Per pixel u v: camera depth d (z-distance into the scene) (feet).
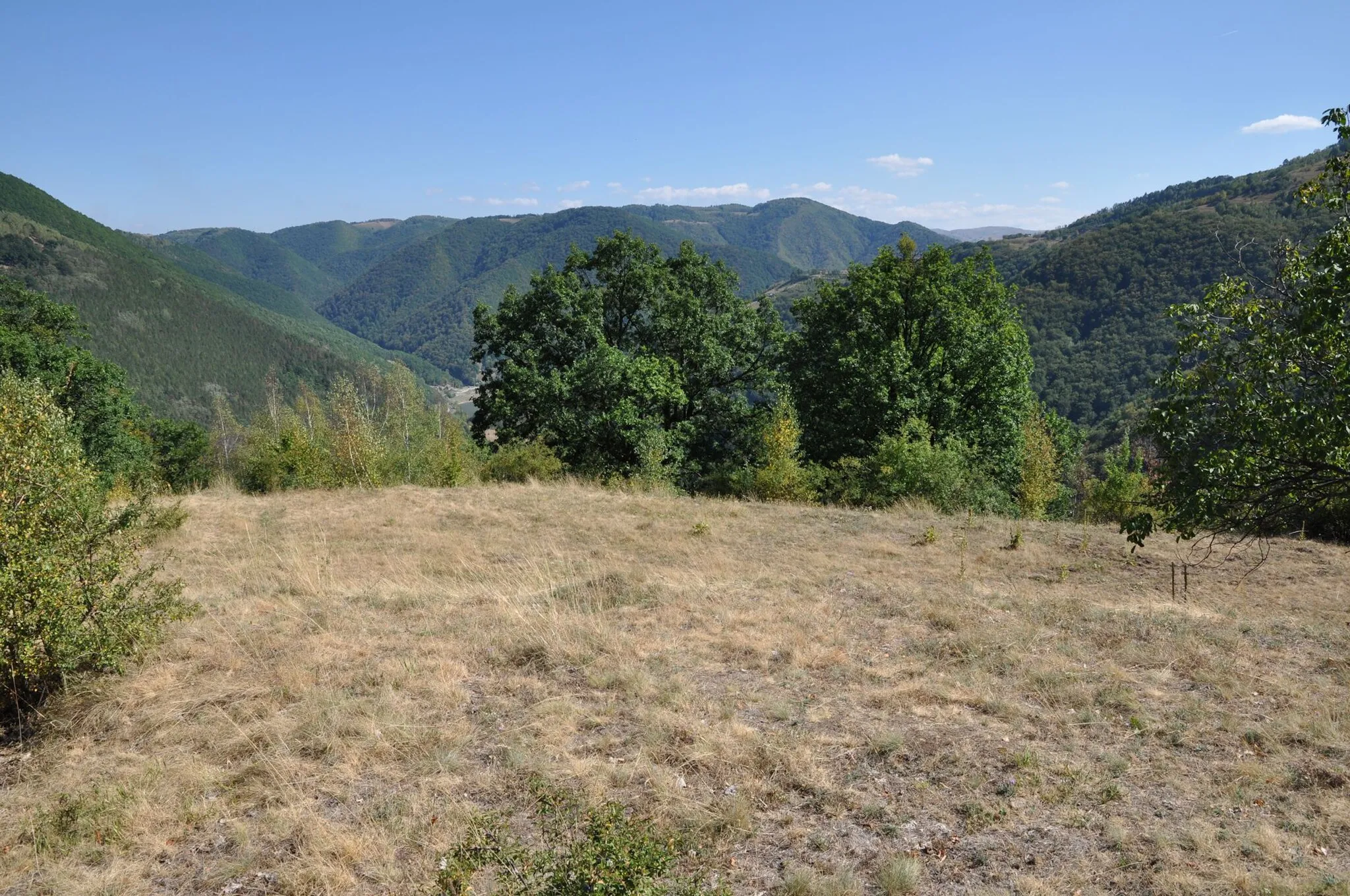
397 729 20.22
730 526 49.93
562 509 55.06
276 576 35.55
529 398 82.69
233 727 20.27
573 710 21.35
